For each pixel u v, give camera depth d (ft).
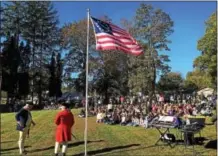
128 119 76.84
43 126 72.90
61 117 37.55
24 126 40.24
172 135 47.19
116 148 43.52
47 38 221.05
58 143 37.76
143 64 173.37
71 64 202.59
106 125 75.92
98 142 48.42
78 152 40.98
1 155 39.78
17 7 218.79
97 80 192.03
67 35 196.13
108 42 39.68
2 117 102.22
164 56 173.47
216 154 39.01
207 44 138.72
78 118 98.17
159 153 40.01
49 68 217.56
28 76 203.62
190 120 44.96
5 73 196.54
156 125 46.26
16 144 47.37
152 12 174.70
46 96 228.84
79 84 199.52
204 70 150.30
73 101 172.14
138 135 56.29
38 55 220.43
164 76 179.11
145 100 148.66
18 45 212.43
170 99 191.93
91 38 173.47
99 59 179.83
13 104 164.04
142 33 172.65
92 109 114.42
